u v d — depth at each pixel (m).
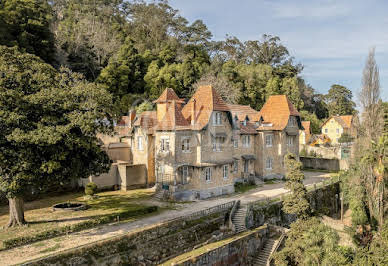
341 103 122.88
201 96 43.66
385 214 38.75
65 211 32.94
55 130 25.28
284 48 118.81
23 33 58.50
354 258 24.88
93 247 24.09
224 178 43.62
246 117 51.88
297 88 99.88
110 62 69.88
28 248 23.92
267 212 38.56
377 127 39.94
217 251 29.42
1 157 23.62
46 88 28.14
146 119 46.47
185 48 94.56
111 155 46.38
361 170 40.72
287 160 34.84
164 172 40.84
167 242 28.94
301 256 28.61
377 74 39.97
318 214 37.66
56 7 100.31
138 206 35.53
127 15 112.62
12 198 27.05
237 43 120.12
